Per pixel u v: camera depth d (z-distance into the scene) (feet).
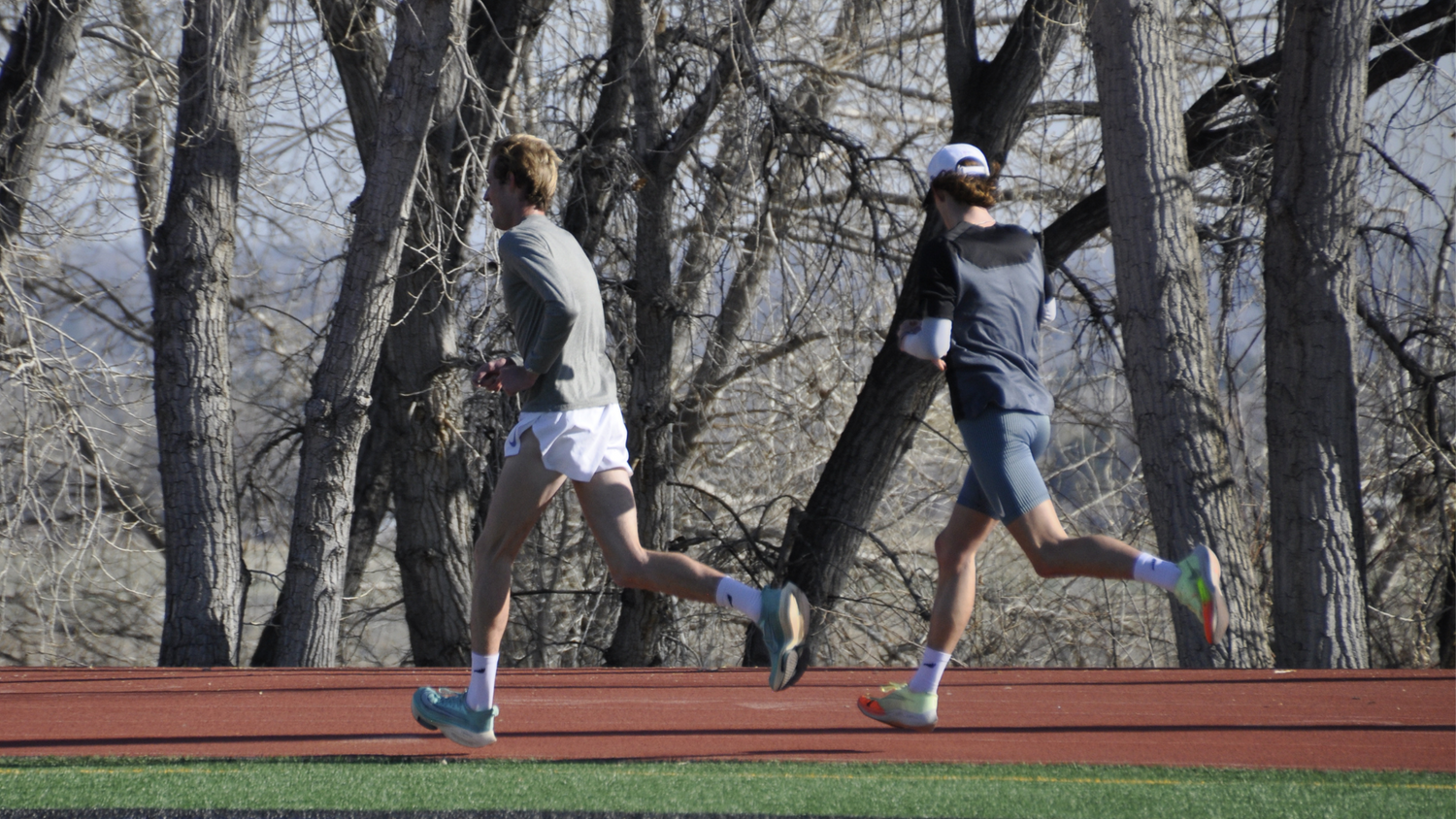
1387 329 145.79
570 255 43.34
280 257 200.64
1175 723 55.52
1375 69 137.08
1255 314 152.46
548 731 53.67
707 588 42.39
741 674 75.51
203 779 41.63
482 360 140.87
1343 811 36.68
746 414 216.95
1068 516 200.13
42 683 74.33
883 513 220.23
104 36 164.55
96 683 74.02
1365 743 50.42
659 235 154.20
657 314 155.94
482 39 149.48
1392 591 161.58
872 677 73.51
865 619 203.92
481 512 160.97
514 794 38.99
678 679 73.00
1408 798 38.58
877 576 198.59
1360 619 101.30
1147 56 103.86
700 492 177.17
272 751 48.80
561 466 43.09
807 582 162.20
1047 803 37.86
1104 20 105.09
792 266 168.86
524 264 42.27
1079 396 203.82
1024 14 142.31
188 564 112.78
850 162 148.05
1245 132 142.61
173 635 111.96
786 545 164.66
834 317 168.14
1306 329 103.30
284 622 114.73
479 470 157.58
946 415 225.76
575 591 168.45
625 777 41.91
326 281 177.88
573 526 193.06
